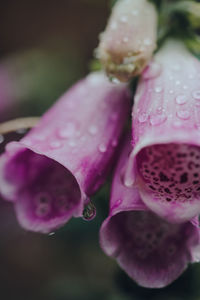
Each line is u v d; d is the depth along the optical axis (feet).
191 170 0.58
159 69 0.65
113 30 0.65
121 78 0.65
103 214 0.86
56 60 1.20
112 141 0.68
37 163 0.69
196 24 0.70
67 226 0.99
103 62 0.65
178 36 0.70
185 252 0.63
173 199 0.58
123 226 0.64
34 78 1.17
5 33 1.55
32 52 1.24
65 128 0.68
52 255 1.26
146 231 0.64
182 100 0.60
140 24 0.65
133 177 0.58
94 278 1.05
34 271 1.37
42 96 1.16
